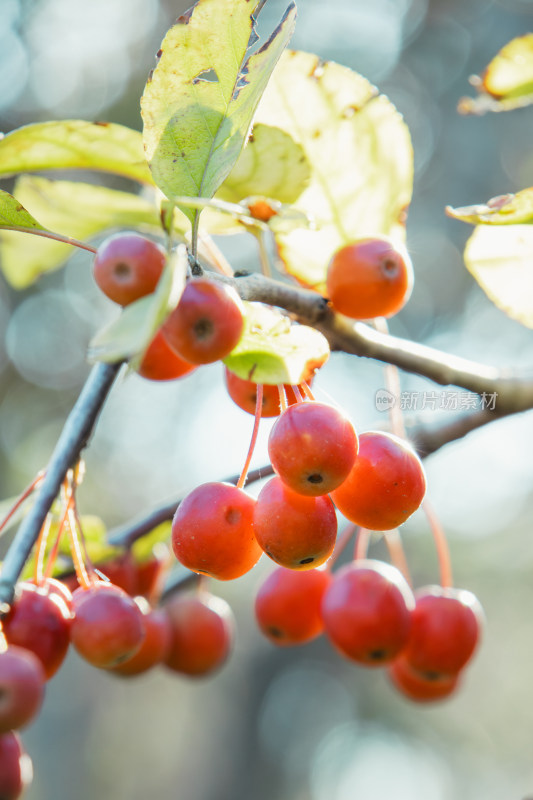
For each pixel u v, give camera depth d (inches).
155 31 44.8
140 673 14.1
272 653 51.5
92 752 67.7
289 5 11.9
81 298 47.0
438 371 13.1
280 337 12.0
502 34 44.8
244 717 52.2
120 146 13.1
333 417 11.6
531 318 13.7
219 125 11.9
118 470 51.9
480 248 13.3
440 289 45.8
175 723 76.4
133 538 14.1
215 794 53.5
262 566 56.6
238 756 52.4
